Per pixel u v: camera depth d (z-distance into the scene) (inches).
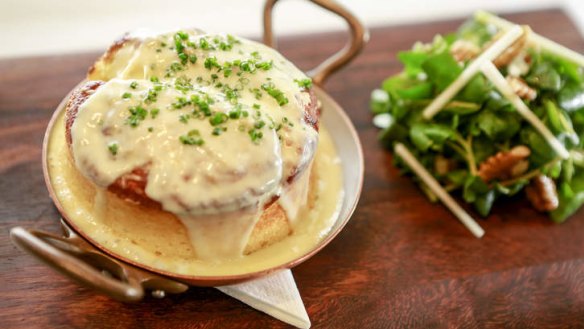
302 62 16.3
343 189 12.9
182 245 11.0
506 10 18.8
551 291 13.2
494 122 14.0
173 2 19.0
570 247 14.0
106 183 10.2
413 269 13.1
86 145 10.3
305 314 11.8
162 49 11.6
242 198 10.3
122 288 9.4
